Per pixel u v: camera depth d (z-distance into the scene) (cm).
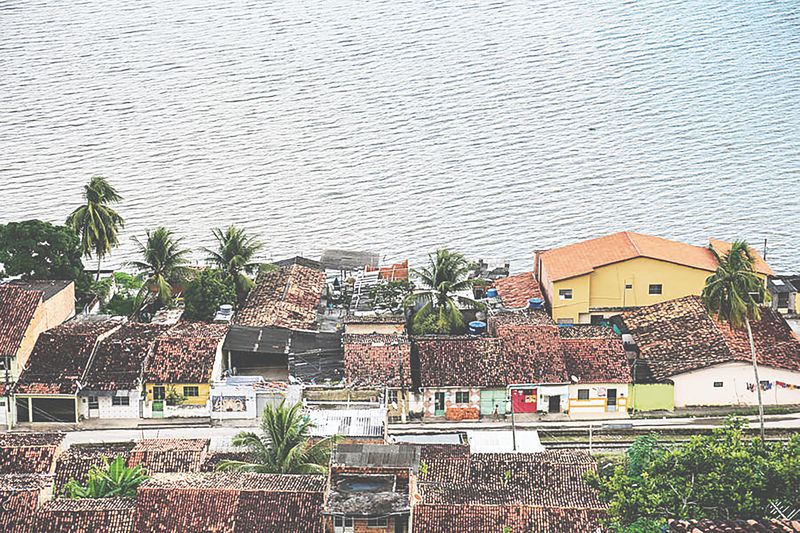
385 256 15650
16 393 10450
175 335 11200
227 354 11394
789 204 16988
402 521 6575
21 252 12388
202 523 7225
